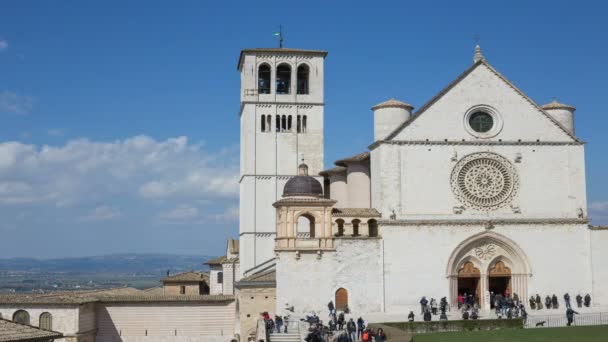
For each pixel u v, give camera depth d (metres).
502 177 95.62
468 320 80.25
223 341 103.12
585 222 95.88
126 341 102.44
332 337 75.88
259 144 120.19
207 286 155.62
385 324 78.50
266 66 122.12
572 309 90.25
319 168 120.94
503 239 94.56
